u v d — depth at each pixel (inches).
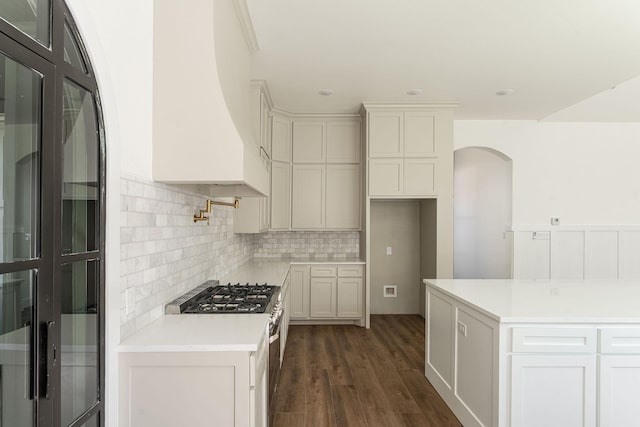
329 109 194.1
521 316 78.5
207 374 62.7
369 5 101.0
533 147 220.8
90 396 57.4
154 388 62.6
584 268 222.7
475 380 91.0
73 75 52.2
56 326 48.7
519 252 220.8
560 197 222.7
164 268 82.2
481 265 262.2
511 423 77.9
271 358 87.0
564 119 217.9
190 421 62.7
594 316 78.4
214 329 71.1
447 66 141.3
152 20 76.7
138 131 70.2
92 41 55.8
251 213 154.9
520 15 106.1
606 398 77.8
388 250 223.1
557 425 78.3
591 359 77.9
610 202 224.7
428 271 206.2
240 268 165.0
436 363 119.3
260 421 72.6
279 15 105.4
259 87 151.6
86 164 56.4
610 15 105.9
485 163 255.4
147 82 74.2
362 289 193.6
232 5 90.7
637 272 224.7
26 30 44.0
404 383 124.7
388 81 156.3
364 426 98.3
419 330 188.4
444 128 188.1
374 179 187.9
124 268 65.1
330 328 191.3
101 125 59.3
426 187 187.9
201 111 76.2
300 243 214.5
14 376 42.3
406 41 121.3
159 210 79.4
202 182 78.2
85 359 56.1
